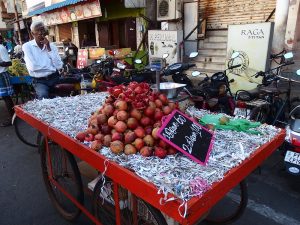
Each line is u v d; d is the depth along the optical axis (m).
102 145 1.97
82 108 3.03
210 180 1.53
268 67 6.21
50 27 15.61
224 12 8.89
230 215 2.70
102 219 2.31
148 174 1.58
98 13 10.08
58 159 2.90
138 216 2.12
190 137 1.86
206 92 5.09
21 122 5.96
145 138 1.85
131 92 2.10
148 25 10.28
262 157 1.98
